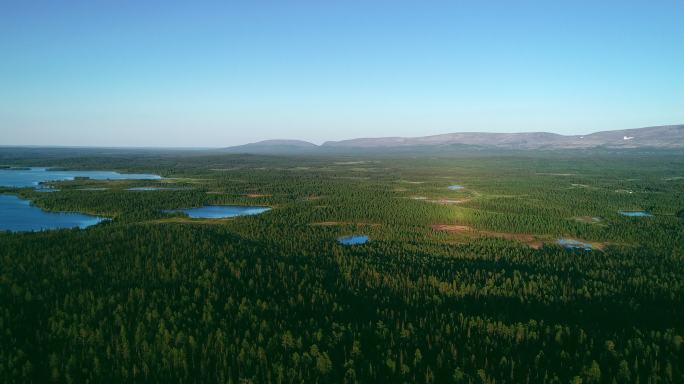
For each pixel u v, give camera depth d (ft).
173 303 313.53
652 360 265.95
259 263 391.45
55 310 297.74
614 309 332.60
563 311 331.16
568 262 458.09
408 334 291.38
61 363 254.88
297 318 313.94
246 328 296.51
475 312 329.93
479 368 264.31
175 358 259.80
